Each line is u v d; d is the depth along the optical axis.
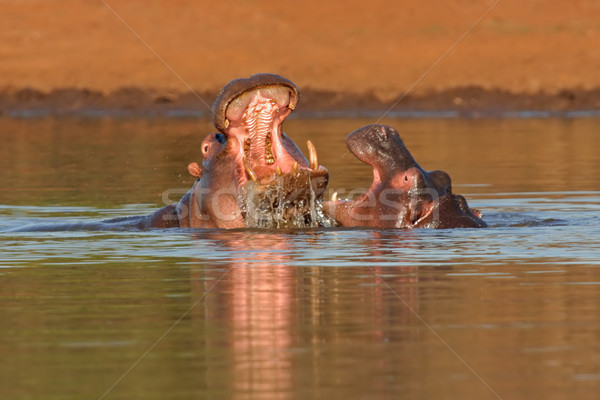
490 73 125.56
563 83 119.69
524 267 31.48
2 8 158.50
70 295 28.22
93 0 162.38
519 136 83.94
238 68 132.38
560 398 19.23
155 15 156.62
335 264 32.12
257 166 37.12
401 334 23.62
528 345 22.64
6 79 127.12
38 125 99.94
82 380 20.52
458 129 91.00
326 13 157.75
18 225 43.53
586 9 154.88
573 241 36.47
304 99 117.31
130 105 117.94
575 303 26.52
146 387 20.03
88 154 73.81
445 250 34.50
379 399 19.27
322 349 22.41
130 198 52.19
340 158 69.44
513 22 150.25
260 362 21.55
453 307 26.22
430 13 155.88
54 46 141.88
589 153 71.44
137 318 25.41
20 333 24.09
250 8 160.12
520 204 48.31
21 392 19.83
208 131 89.56
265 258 33.28
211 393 19.67
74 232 40.50
